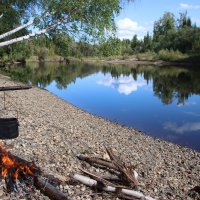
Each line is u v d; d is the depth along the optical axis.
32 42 20.31
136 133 19.64
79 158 10.94
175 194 10.33
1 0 18.72
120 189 8.90
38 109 20.52
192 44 128.50
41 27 17.09
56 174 8.95
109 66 102.88
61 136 13.27
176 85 49.78
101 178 9.12
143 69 89.88
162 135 20.98
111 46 17.69
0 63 32.09
